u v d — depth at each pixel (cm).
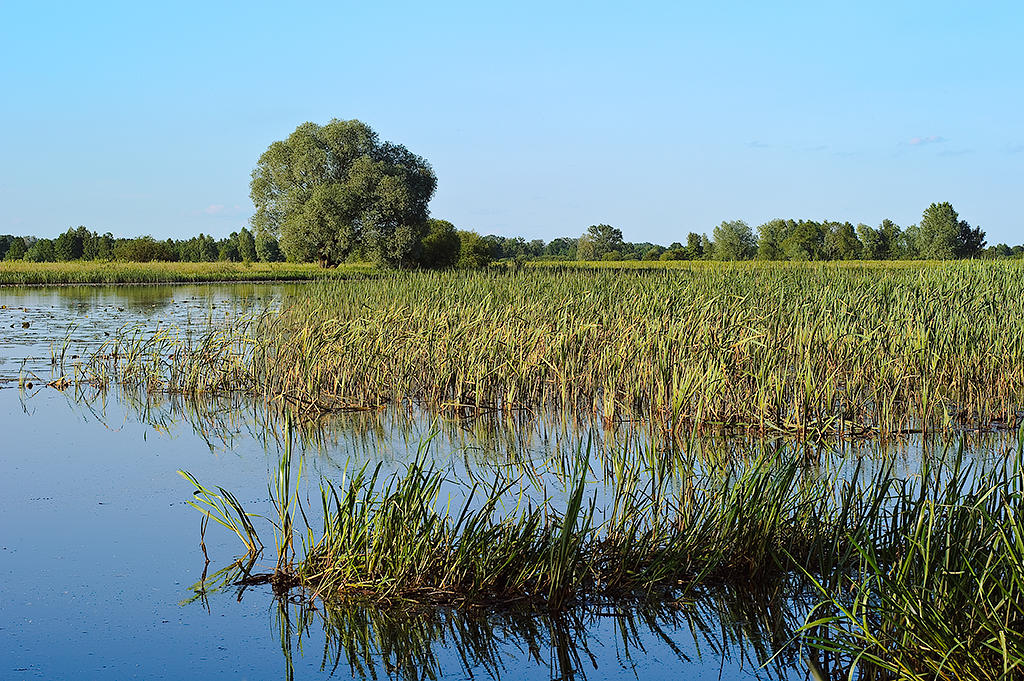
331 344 1414
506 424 1210
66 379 1589
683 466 707
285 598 620
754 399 1154
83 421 1244
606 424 1175
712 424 1130
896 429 1114
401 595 604
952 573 477
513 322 1477
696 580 612
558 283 2134
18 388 1512
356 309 1858
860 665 491
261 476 944
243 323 1909
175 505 838
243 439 1130
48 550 717
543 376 1345
